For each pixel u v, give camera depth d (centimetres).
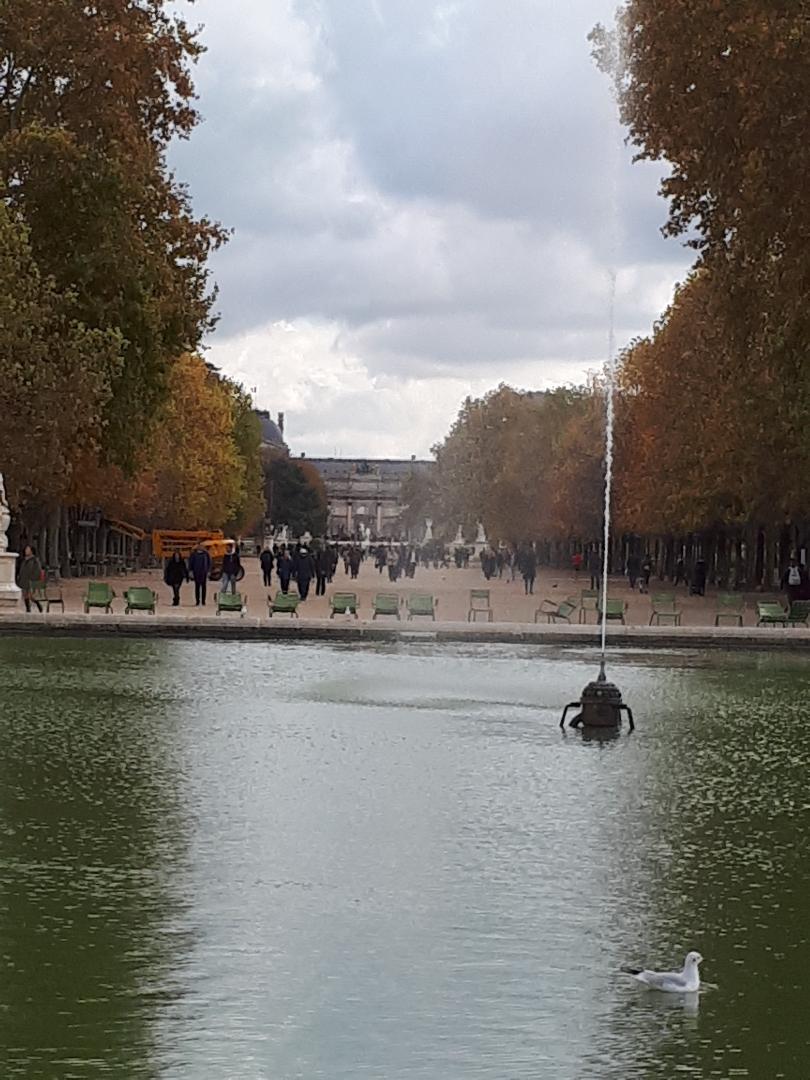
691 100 4281
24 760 2261
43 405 5500
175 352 6562
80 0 6084
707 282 5119
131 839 1747
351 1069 1088
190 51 6372
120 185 6009
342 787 2081
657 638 4594
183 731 2586
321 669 3725
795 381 4734
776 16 4034
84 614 4853
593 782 2167
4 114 6122
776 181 4141
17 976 1273
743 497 7625
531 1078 1077
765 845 1775
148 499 10594
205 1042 1135
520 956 1341
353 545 11500
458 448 17475
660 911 1490
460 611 6250
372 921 1435
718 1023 1188
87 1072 1078
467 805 1972
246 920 1434
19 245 5506
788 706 3097
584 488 11862
